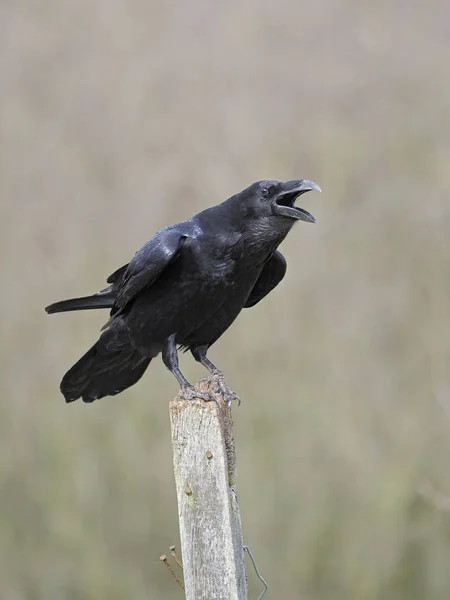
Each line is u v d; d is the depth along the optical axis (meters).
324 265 15.32
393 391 14.48
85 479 14.35
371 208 15.48
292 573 13.97
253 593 13.93
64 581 14.14
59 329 15.17
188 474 4.84
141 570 14.23
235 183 16.20
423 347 14.55
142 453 14.38
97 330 15.09
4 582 14.16
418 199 15.20
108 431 14.52
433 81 16.47
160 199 16.22
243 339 14.70
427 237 15.01
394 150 15.77
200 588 4.79
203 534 4.80
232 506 4.93
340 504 14.10
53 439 14.53
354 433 14.27
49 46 17.92
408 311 14.85
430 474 13.91
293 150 16.36
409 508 13.91
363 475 14.09
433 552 13.75
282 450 14.29
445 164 15.30
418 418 14.23
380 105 16.55
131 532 14.29
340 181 15.76
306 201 15.63
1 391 14.77
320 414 14.38
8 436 14.62
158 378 14.55
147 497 14.32
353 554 13.91
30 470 14.52
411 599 13.83
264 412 14.37
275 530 14.11
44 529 14.38
